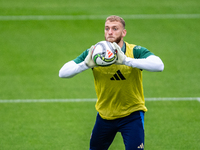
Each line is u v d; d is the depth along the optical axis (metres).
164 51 38.03
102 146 16.05
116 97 14.65
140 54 14.30
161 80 31.38
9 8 48.81
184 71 33.31
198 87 29.92
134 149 14.45
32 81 31.27
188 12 47.81
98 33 42.56
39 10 48.28
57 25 44.44
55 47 39.12
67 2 50.72
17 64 34.97
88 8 48.84
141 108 14.91
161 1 51.06
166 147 20.28
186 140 21.11
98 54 13.36
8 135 21.86
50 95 28.45
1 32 42.66
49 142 20.97
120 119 15.02
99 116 15.55
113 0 51.47
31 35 42.06
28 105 26.56
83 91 29.33
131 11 47.97
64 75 14.26
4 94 28.56
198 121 23.80
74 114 25.06
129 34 42.19
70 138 21.50
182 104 26.66
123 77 14.22
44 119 24.22
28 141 21.08
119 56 13.50
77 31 43.06
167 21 45.41
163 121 23.81
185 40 40.81
